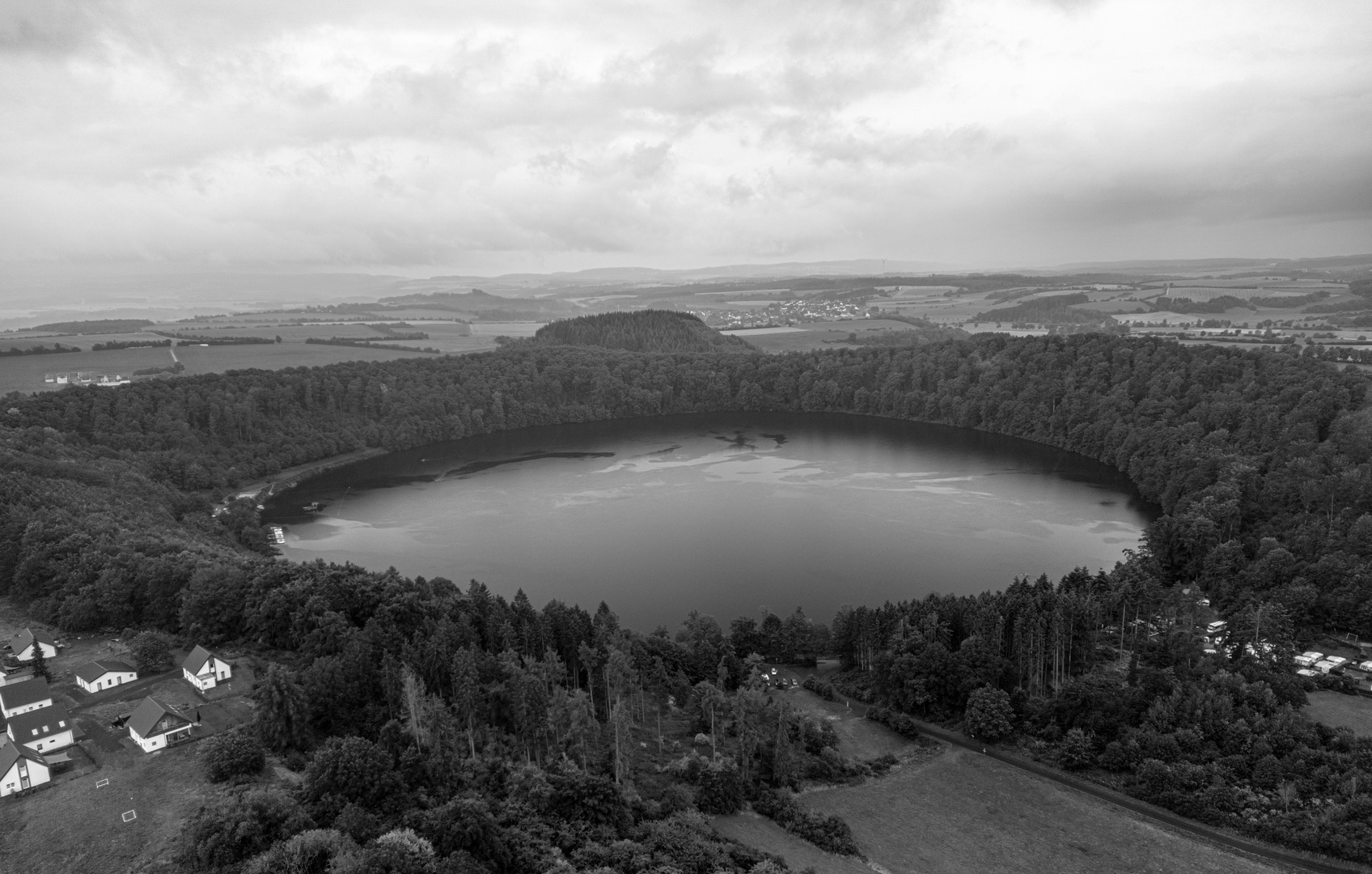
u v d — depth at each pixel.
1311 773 107.69
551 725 110.88
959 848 102.12
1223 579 170.75
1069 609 138.38
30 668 129.00
